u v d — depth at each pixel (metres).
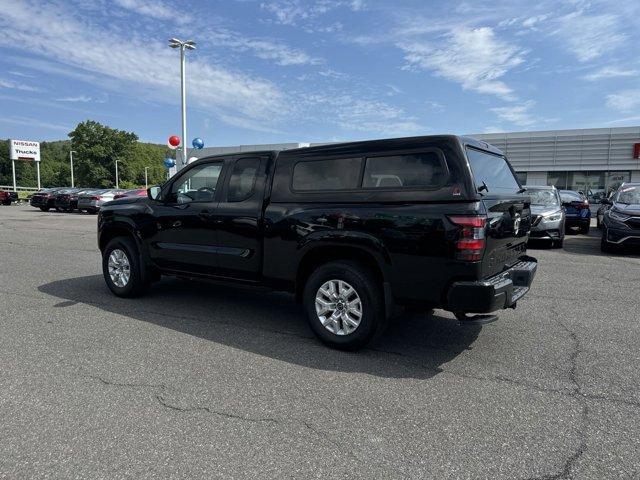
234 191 5.03
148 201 5.90
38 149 68.31
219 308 5.77
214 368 3.89
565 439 2.84
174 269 5.62
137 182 101.19
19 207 34.03
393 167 4.02
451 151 3.76
